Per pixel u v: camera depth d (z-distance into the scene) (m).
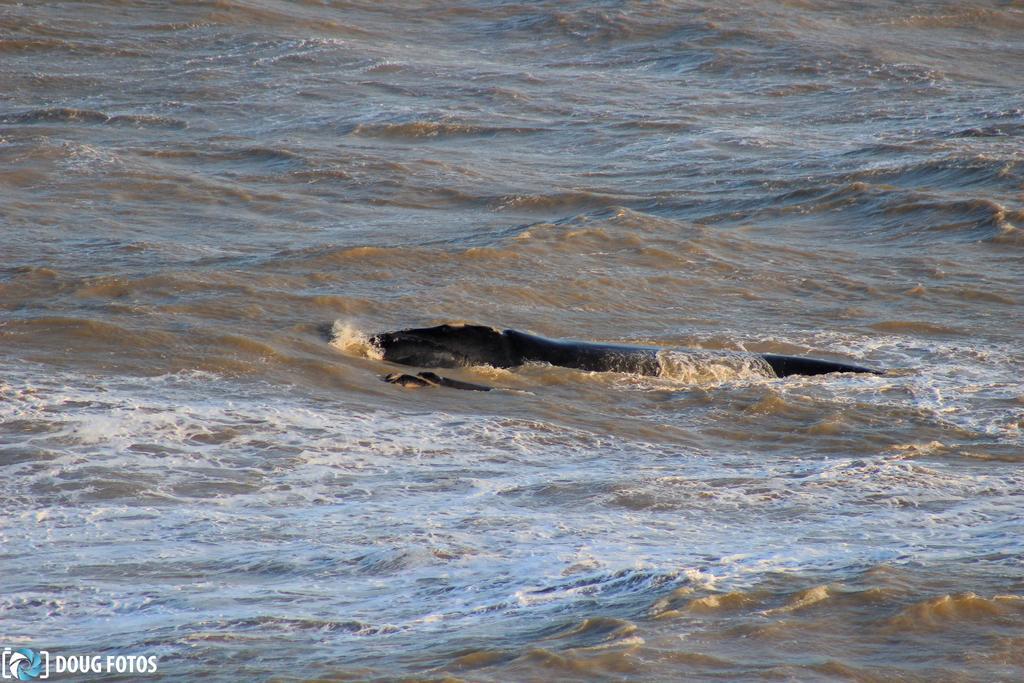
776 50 138.62
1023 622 17.84
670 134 102.62
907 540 24.14
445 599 20.33
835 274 61.97
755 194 81.12
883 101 117.12
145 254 59.00
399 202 78.62
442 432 35.53
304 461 31.67
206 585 21.75
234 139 96.69
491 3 159.25
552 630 17.75
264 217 72.44
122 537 24.95
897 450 35.53
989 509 27.58
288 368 41.47
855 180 84.25
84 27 134.75
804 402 41.16
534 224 71.31
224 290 51.12
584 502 27.91
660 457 34.34
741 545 23.80
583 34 145.50
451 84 121.06
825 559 22.00
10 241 60.62
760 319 53.75
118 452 31.45
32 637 19.08
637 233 68.00
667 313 54.06
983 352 49.03
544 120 107.81
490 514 26.80
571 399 40.84
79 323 43.94
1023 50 147.38
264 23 142.38
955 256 66.19
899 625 17.66
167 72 121.00
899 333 52.16
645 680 15.59
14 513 26.56
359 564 22.89
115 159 83.81
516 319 51.38
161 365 40.69
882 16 160.25
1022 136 98.38
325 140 98.44
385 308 51.00
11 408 34.81
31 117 102.00
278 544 24.45
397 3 157.88
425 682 15.56
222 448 32.47
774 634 17.27
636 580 20.47
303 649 17.62
